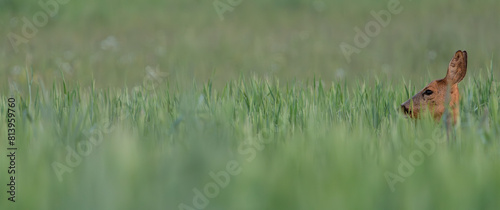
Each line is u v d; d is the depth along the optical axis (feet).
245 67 163.73
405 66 160.45
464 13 215.72
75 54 180.04
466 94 86.28
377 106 85.61
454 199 44.27
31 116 77.15
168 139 65.05
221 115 71.15
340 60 170.40
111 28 217.56
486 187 46.09
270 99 91.30
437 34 189.67
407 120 72.69
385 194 45.29
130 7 239.91
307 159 52.19
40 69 158.92
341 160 50.72
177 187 44.73
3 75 153.38
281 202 43.60
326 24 216.95
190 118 64.85
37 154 55.62
